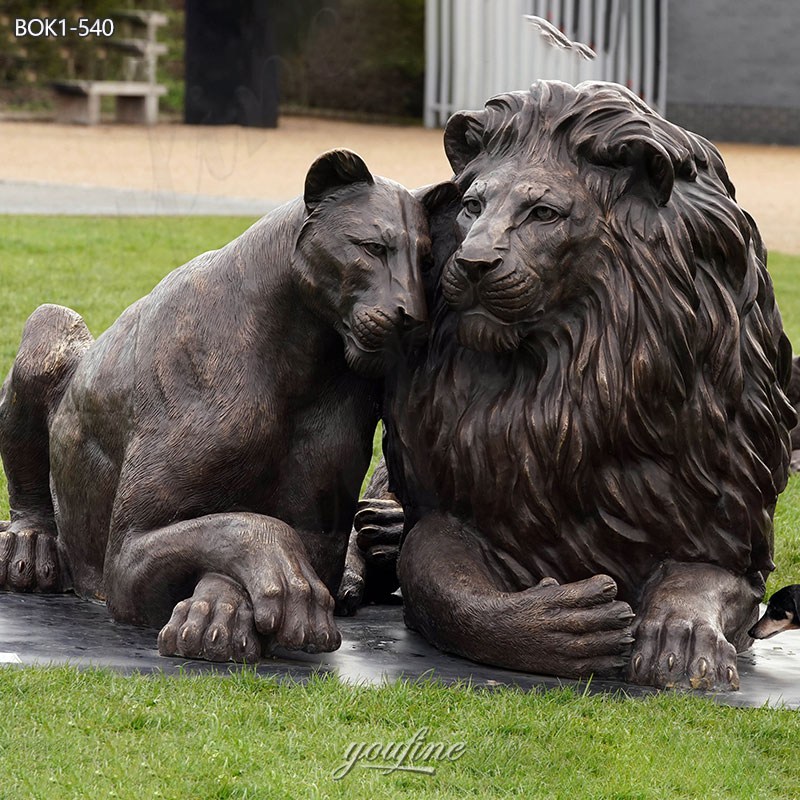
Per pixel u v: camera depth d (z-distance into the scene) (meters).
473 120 9.19
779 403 9.56
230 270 9.26
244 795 6.83
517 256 8.52
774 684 9.01
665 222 8.87
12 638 9.08
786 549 13.55
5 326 21.23
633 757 7.62
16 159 41.50
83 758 7.14
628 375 8.84
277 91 48.91
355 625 9.95
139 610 9.30
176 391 9.20
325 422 9.43
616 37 50.47
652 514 9.12
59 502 10.27
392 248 8.65
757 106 54.62
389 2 53.16
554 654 8.80
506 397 9.07
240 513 8.99
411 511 9.72
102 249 28.31
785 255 32.31
